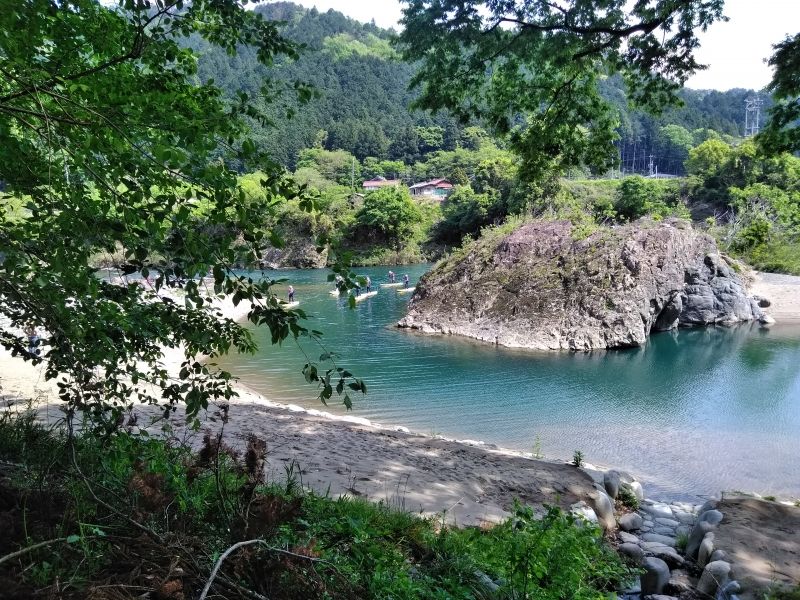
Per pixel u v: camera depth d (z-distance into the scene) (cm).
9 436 490
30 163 292
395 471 816
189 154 261
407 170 13000
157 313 378
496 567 439
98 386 365
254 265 290
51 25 277
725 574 619
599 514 841
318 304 3681
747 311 3162
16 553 225
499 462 996
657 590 623
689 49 1144
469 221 6994
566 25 1177
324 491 654
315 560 289
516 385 1884
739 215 5328
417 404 1655
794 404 1683
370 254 7169
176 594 234
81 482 327
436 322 2877
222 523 319
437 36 1246
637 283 2661
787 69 1091
